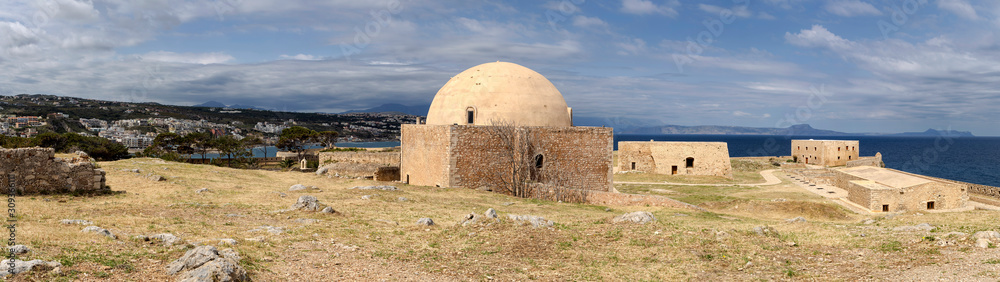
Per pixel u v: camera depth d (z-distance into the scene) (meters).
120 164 33.97
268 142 162.12
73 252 10.55
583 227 17.61
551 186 32.81
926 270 11.55
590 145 38.09
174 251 11.44
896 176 47.62
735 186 54.78
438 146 35.06
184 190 24.67
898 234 15.62
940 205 41.38
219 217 17.73
